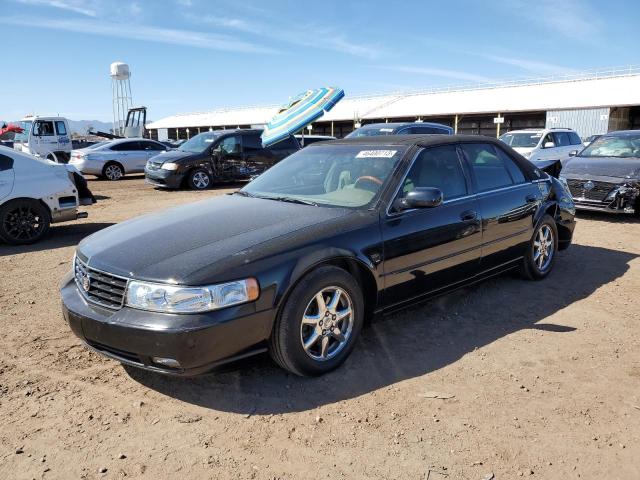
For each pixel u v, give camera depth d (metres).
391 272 3.62
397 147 4.18
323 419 2.90
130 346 2.86
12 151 7.52
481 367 3.48
